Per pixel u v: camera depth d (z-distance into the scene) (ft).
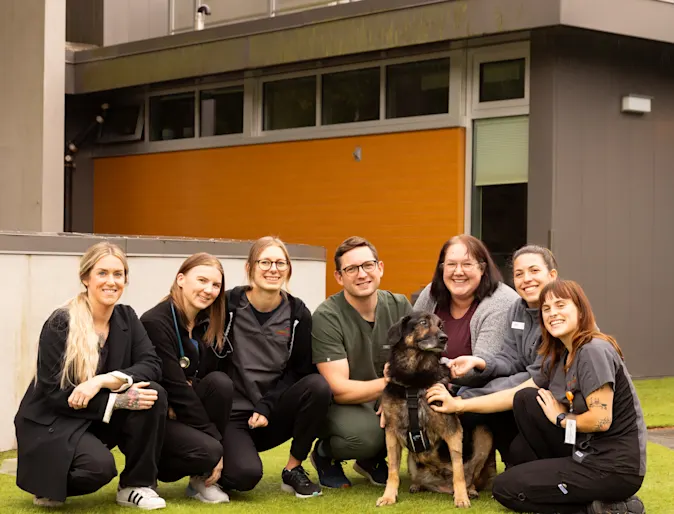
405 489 16.34
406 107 32.30
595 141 30.12
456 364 15.48
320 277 27.14
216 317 15.57
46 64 33.30
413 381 14.97
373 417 16.21
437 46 31.35
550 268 15.61
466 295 16.30
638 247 31.30
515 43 29.84
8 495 15.52
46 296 20.10
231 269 24.07
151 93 39.63
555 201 29.14
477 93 30.71
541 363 14.93
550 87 29.12
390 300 16.72
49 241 20.13
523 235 29.94
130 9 40.29
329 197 34.24
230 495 15.69
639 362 31.32
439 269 16.74
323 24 31.60
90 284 14.52
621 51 30.68
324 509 14.67
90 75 38.73
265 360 15.90
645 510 14.75
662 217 31.91
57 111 33.68
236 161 36.81
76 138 41.04
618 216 30.76
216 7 36.55
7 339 19.49
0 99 34.53
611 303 30.60
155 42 36.37
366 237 33.19
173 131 39.09
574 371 13.98
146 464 14.60
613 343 13.94
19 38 34.01
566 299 13.97
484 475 16.12
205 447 14.82
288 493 15.90
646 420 23.67
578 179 29.73
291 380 16.39
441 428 14.96
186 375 15.29
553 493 13.88
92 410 14.15
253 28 33.45
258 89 36.06
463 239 16.31
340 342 16.19
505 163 30.35
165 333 15.08
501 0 27.94
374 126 32.83
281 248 15.83
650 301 31.60
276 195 35.65
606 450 13.69
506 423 15.87
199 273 15.07
